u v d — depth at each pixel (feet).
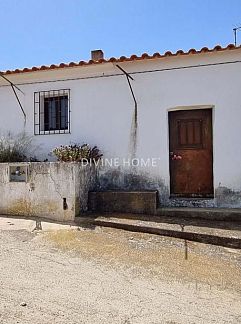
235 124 22.53
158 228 18.72
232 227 19.15
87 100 25.71
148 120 24.30
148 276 12.96
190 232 17.93
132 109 24.64
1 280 12.23
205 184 23.89
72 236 18.04
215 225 19.60
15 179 23.15
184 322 9.50
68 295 11.07
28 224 20.59
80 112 25.88
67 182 21.50
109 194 22.93
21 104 27.45
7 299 10.66
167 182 23.97
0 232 18.92
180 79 23.50
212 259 15.19
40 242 17.20
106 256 15.10
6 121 27.86
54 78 26.48
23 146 27.22
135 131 24.58
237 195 22.50
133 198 22.48
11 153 26.22
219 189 22.88
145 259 14.82
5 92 27.96
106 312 9.95
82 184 22.41
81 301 10.65
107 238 17.88
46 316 9.60
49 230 19.35
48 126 27.30
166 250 16.19
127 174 24.76
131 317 9.68
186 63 23.31
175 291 11.65
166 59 23.27
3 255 15.08
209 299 11.10
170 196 24.16
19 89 27.43
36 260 14.49
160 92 23.95
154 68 24.02
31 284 11.91
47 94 26.86
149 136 24.30
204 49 21.52
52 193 21.90
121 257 14.99
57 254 15.35
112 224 19.90
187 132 24.29
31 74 26.32
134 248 16.35
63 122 26.86
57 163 21.81
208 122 23.89
